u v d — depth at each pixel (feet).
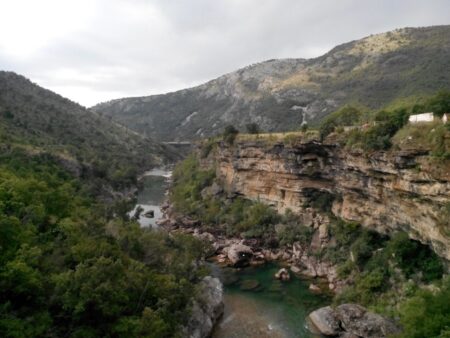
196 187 356.18
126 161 544.62
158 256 160.56
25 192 147.23
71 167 311.68
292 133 252.83
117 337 103.71
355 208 192.44
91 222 154.92
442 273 137.18
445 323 98.78
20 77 640.17
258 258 221.87
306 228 227.20
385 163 155.84
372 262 166.61
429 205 134.72
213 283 171.63
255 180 281.95
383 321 129.70
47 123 455.22
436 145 128.16
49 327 94.32
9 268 92.22
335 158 200.75
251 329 142.72
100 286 101.65
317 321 142.41
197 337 128.77
